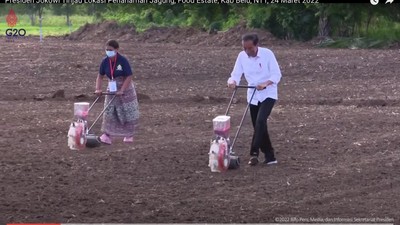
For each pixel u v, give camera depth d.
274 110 62.97
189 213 33.75
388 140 50.22
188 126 55.62
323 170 42.28
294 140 50.38
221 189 38.16
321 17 151.50
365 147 48.28
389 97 71.25
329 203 35.84
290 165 43.47
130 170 41.81
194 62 102.38
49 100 68.81
